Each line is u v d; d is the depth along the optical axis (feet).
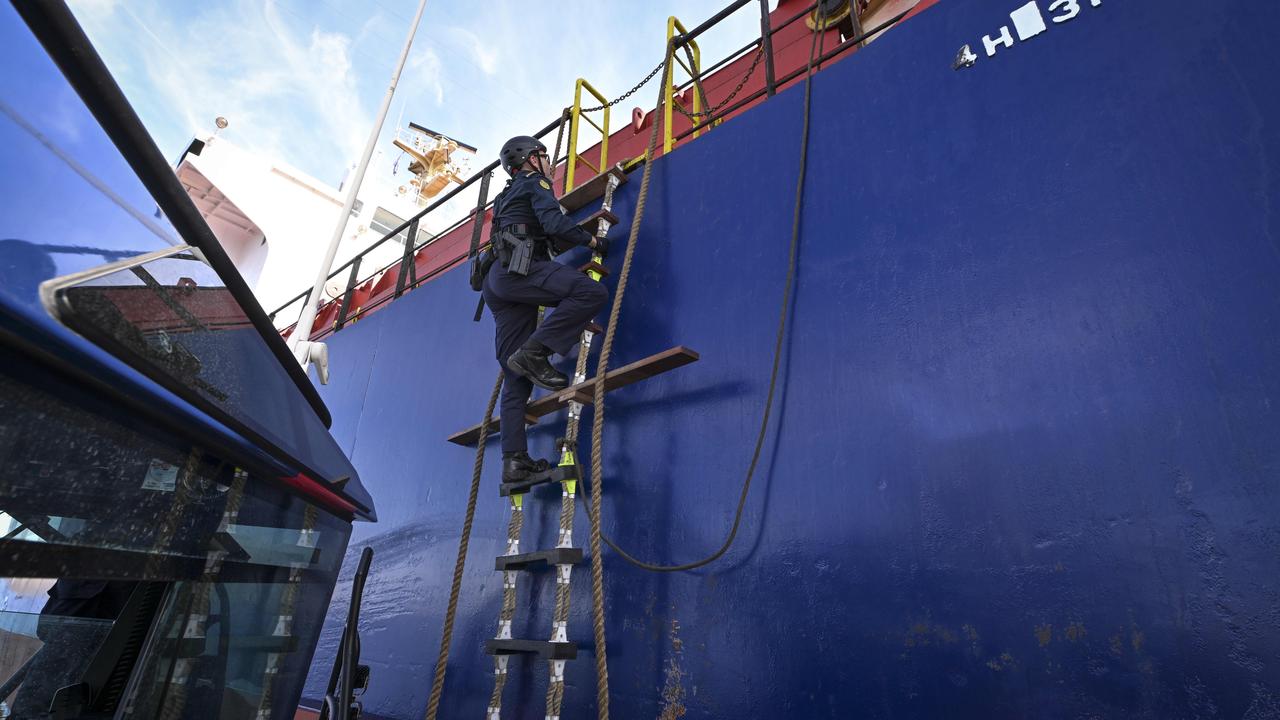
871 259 8.63
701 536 8.87
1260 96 6.40
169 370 2.88
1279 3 6.57
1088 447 6.36
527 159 11.60
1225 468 5.66
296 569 4.86
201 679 3.75
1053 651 5.99
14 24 2.23
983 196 7.91
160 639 3.39
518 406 10.89
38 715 3.34
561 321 10.11
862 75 9.81
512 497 10.82
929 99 8.86
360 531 15.84
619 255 12.02
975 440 7.04
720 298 10.12
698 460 9.33
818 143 9.93
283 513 4.58
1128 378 6.34
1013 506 6.59
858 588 7.29
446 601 12.42
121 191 2.81
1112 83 7.36
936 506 7.06
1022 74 8.11
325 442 5.37
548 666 9.86
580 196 13.28
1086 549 6.10
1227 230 6.22
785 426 8.59
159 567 3.21
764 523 8.31
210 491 3.59
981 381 7.22
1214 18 6.90
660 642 8.71
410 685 12.26
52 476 2.46
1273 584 5.22
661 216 11.72
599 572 8.32
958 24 8.95
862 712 6.82
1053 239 7.23
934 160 8.51
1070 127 7.50
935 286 7.93
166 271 3.02
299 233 37.88
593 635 9.48
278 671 4.65
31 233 2.18
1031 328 7.07
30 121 2.27
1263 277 5.93
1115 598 5.84
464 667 11.35
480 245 16.93
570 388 10.37
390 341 18.28
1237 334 5.91
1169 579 5.65
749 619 8.00
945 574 6.77
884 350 8.08
